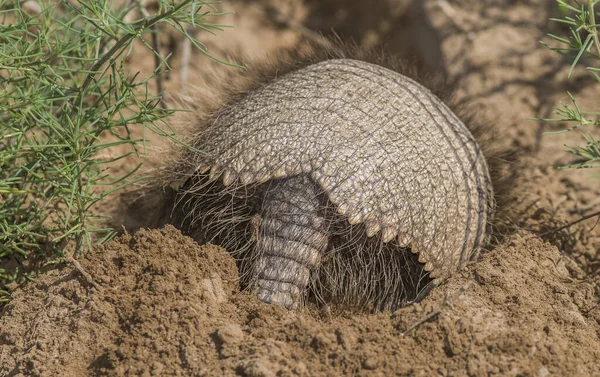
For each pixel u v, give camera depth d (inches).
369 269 259.8
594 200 337.4
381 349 211.2
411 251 254.4
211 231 263.6
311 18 507.2
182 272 235.3
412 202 251.4
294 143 248.2
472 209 273.4
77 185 263.6
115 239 247.9
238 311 231.5
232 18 480.1
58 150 269.3
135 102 267.6
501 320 225.9
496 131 333.1
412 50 440.8
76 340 224.8
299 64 305.9
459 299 230.5
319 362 208.5
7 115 290.5
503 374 204.1
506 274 244.1
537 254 263.6
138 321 223.0
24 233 263.0
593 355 223.6
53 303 234.7
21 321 237.0
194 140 272.5
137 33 243.3
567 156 362.3
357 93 265.3
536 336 219.0
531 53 406.9
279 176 244.2
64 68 264.4
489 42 415.5
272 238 243.0
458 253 268.5
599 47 273.1
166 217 277.9
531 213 320.2
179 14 257.8
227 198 258.8
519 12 426.6
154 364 211.0
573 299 246.1
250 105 268.4
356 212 241.9
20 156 271.7
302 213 242.1
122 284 234.4
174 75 426.0
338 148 246.5
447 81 361.1
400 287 266.4
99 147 258.1
